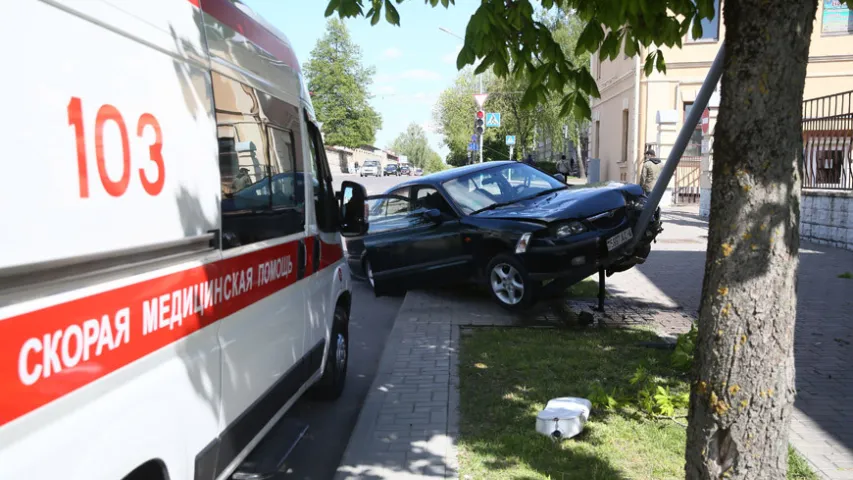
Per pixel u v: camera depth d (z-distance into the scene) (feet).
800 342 21.43
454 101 210.18
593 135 107.04
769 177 8.37
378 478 13.11
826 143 42.50
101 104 7.32
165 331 8.55
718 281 8.70
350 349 24.35
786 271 8.52
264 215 12.46
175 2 9.31
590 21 13.05
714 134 8.89
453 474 13.10
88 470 6.81
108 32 7.50
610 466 13.17
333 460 15.37
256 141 12.32
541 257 23.97
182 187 9.13
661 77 75.66
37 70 6.32
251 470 11.60
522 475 12.96
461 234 26.84
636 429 14.93
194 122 9.62
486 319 25.84
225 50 11.10
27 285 6.11
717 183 8.75
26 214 6.11
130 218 7.80
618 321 24.85
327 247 17.08
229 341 10.55
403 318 26.30
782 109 8.29
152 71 8.46
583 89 12.90
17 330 5.94
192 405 9.16
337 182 131.03
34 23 6.31
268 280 12.52
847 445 13.92
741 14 8.35
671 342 21.58
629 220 24.79
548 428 14.56
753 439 8.73
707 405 8.93
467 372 19.24
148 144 8.27
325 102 297.12
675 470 12.94
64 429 6.51
